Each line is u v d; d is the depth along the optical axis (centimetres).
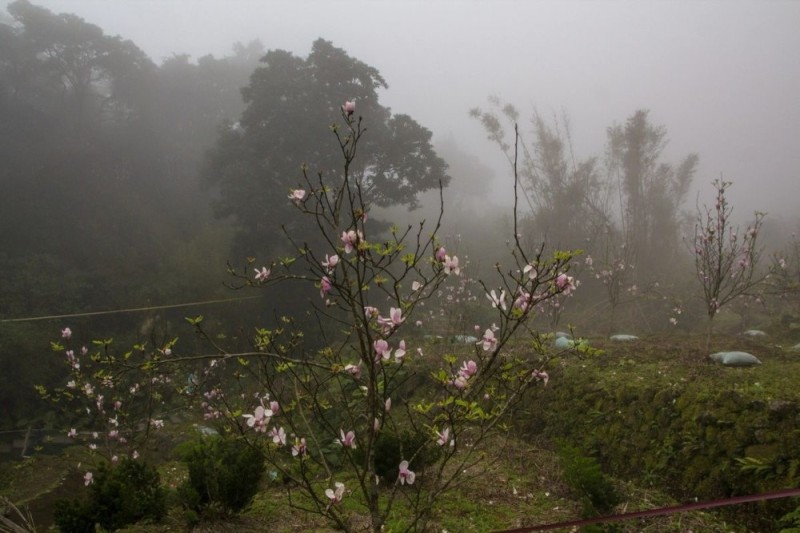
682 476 461
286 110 1672
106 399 800
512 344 816
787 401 436
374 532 269
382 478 486
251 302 1647
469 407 252
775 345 887
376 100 1802
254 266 1747
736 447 434
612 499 410
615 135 2077
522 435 638
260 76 1769
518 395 312
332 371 273
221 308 1645
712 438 459
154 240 2181
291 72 1767
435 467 527
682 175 2058
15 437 1134
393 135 1817
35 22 2436
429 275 806
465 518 414
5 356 1266
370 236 1727
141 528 420
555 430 613
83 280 1744
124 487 411
